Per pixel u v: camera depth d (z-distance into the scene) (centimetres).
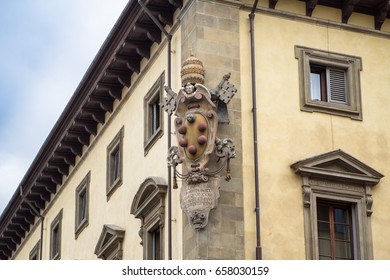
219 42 3005
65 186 4219
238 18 3058
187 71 2883
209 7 3031
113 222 3556
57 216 4272
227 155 2839
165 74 3228
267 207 2898
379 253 2997
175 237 2983
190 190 2825
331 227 2997
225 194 2848
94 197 3806
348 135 3081
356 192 3019
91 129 3878
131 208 3300
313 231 2928
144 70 3422
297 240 2905
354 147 3077
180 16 3134
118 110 3653
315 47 3136
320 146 3031
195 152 2823
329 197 2984
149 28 3297
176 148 2888
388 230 3030
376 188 3056
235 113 2942
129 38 3350
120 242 3438
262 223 2880
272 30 3094
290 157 2978
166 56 3238
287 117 3016
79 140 3959
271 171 2939
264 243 2866
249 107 2975
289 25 3122
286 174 2955
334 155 2998
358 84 3155
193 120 2836
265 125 2980
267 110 2998
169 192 3034
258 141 2953
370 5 3231
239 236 2831
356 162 3020
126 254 3391
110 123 3728
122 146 3569
